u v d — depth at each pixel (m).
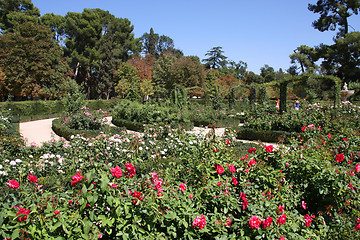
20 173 3.69
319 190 2.98
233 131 4.86
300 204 3.07
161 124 7.59
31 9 39.06
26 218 1.92
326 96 28.52
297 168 3.17
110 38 39.53
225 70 55.94
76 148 4.98
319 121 8.98
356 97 22.28
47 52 23.92
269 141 9.34
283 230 2.37
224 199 2.56
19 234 1.87
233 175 2.84
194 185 2.80
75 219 2.02
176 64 34.00
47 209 1.99
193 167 2.91
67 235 2.01
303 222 2.60
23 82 22.58
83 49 38.19
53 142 5.48
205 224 2.33
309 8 34.97
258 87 23.08
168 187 2.59
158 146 5.42
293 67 42.50
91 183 2.17
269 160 3.26
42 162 4.23
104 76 37.84
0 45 23.52
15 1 37.06
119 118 14.92
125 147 4.95
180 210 2.39
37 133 11.71
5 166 3.83
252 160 2.88
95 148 4.68
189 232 2.28
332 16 33.16
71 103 12.84
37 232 1.95
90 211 2.11
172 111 12.77
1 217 1.94
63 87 23.70
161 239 2.20
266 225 2.25
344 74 30.69
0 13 37.19
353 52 30.08
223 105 18.47
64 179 3.61
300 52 37.62
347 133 5.73
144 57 51.31
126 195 2.25
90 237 2.01
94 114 11.09
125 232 2.18
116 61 40.56
